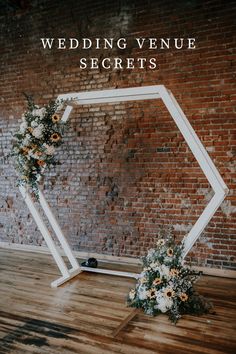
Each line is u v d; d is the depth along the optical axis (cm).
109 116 459
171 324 281
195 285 369
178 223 420
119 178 455
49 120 367
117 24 450
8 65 539
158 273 305
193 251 414
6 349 243
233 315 297
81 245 487
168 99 323
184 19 411
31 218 525
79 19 476
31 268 432
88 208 479
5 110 545
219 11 392
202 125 404
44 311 304
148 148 434
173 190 421
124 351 240
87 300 328
